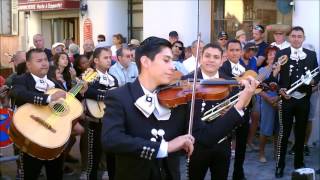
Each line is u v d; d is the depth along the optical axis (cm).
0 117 519
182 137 254
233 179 577
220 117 285
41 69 452
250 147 743
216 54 418
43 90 453
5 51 1517
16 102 452
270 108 665
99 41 1071
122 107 262
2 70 1127
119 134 253
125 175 266
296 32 589
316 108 759
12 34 1566
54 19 1438
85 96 523
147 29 1040
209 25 1013
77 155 736
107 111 263
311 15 794
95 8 1225
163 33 1008
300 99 595
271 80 586
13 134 421
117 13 1209
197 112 295
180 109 278
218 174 421
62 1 1279
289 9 830
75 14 1336
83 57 702
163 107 268
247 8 1030
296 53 590
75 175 629
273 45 740
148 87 269
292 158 705
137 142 249
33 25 1489
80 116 454
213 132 278
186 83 320
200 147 399
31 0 1409
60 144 412
